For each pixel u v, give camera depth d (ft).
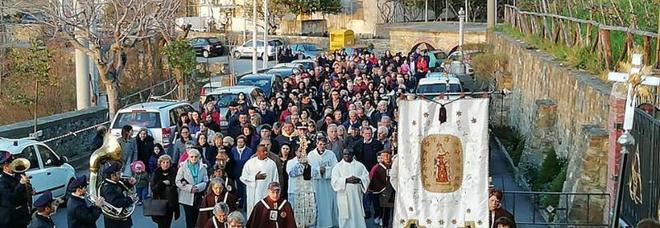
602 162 63.62
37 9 123.44
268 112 95.35
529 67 106.63
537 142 88.22
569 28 92.73
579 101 74.28
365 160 72.64
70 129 101.04
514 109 119.44
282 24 270.67
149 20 127.54
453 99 51.65
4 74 137.39
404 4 284.82
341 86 117.91
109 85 111.14
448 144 51.83
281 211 54.70
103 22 115.75
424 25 243.60
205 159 72.74
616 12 75.61
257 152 65.98
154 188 65.00
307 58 216.95
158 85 147.74
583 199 63.82
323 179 67.31
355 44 247.91
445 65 163.84
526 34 126.41
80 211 54.80
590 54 81.41
